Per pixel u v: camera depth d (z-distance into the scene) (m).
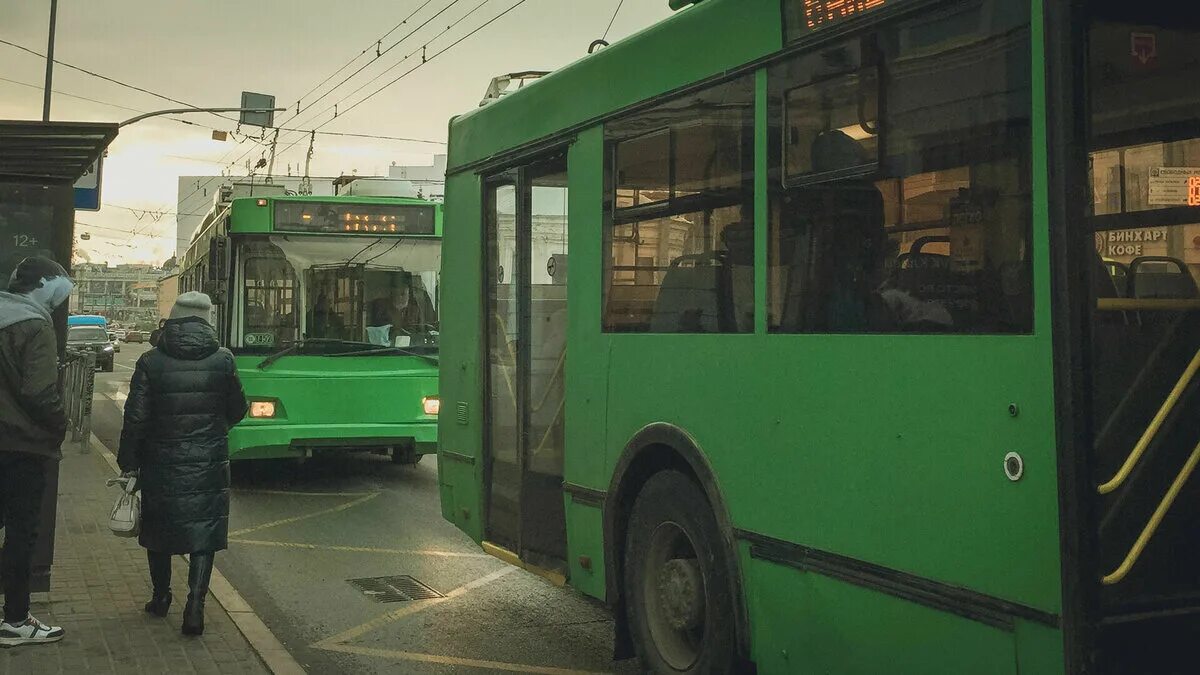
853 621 3.97
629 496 5.59
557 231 6.40
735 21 4.79
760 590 4.50
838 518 4.05
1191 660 3.28
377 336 12.13
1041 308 3.24
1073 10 3.22
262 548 9.16
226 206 13.98
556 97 6.34
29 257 5.79
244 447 11.62
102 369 42.28
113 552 8.20
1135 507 3.24
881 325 3.89
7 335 5.41
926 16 3.75
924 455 3.65
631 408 5.48
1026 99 3.32
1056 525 3.18
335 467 14.11
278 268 11.97
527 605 7.31
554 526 6.36
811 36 4.30
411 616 7.04
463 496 7.56
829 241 4.16
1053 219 3.20
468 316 7.54
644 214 5.44
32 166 6.25
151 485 6.14
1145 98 3.38
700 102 5.03
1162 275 3.41
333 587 7.82
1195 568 3.32
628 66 5.62
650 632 5.32
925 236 3.71
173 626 6.25
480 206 7.40
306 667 5.97
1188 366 3.31
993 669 3.38
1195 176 3.47
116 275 146.50
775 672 4.43
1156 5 3.40
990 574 3.39
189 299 6.29
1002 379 3.37
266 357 11.73
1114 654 3.16
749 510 4.57
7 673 5.32
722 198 4.84
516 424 6.85
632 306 5.52
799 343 4.29
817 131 4.26
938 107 3.68
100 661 5.57
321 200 12.19
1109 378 3.24
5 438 5.43
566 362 6.12
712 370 4.83
